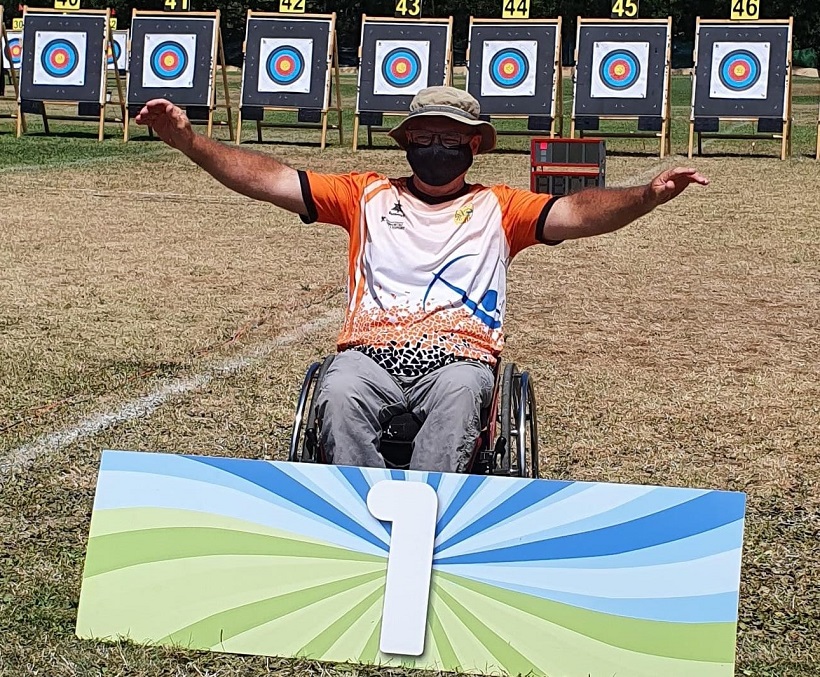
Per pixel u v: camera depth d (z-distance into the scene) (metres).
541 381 6.29
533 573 3.06
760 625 3.55
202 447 5.06
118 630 3.18
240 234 10.92
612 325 7.67
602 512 3.07
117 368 6.33
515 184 14.25
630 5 18.16
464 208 3.81
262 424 5.40
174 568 3.19
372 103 18.02
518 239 3.86
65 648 3.20
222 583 3.16
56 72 18.84
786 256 10.22
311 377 3.83
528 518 3.09
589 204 3.74
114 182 14.14
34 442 5.07
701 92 17.70
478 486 3.11
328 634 3.10
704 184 3.46
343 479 3.15
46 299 7.97
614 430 5.46
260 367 6.43
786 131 17.33
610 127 22.97
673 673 2.96
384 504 3.12
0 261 9.27
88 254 9.70
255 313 7.79
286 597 3.13
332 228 11.38
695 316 7.98
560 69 18.11
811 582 3.85
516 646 3.04
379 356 3.67
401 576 3.09
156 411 5.56
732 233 11.34
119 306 7.85
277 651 3.10
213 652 3.19
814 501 4.61
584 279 9.18
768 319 7.93
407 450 3.69
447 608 3.07
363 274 3.82
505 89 18.14
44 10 19.02
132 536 3.21
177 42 18.72
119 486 3.24
